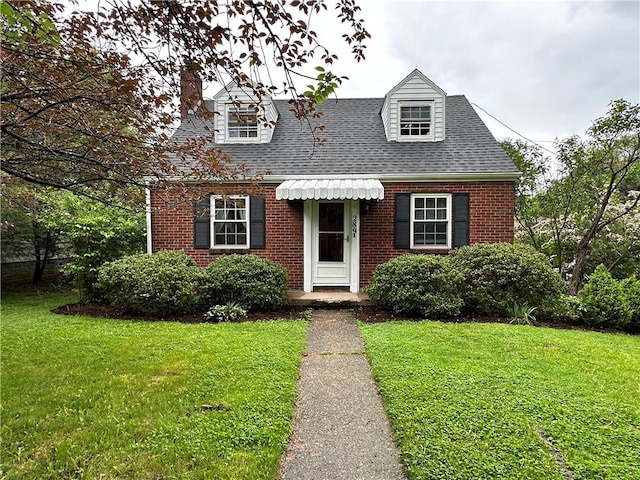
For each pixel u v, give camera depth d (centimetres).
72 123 495
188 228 1373
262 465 384
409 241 1340
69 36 446
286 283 1202
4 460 389
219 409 496
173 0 387
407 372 618
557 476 360
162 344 771
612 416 476
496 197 1309
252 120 520
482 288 1040
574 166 1589
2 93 473
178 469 374
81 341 795
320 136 1527
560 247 1694
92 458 392
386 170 1328
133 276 1043
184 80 486
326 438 448
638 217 1542
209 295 1100
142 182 623
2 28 386
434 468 375
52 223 1192
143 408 497
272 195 1360
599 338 855
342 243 1344
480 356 697
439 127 1461
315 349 786
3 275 1820
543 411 485
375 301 1131
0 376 604
